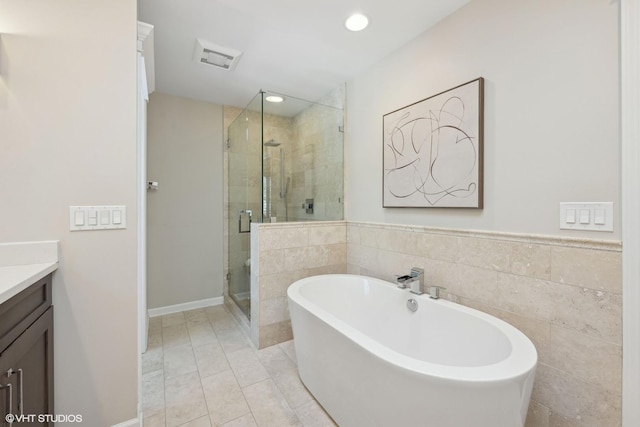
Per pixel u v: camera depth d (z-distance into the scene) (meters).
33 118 1.19
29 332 0.98
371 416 1.21
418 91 1.97
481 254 1.59
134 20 1.36
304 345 1.68
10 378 0.84
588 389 1.18
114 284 1.34
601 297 1.15
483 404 0.96
